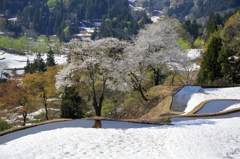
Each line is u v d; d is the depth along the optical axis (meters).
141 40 34.12
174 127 16.66
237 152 11.85
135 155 11.48
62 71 26.14
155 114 24.94
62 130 15.66
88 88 34.84
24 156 11.47
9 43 137.12
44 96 31.64
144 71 34.31
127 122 18.23
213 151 11.99
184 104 26.12
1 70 93.00
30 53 131.25
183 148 12.44
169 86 35.03
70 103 30.22
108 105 31.44
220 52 37.31
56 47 143.75
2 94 34.28
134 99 33.28
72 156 11.36
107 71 26.97
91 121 18.36
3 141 14.06
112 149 12.27
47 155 11.47
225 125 17.08
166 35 35.62
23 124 31.62
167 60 33.78
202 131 15.55
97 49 27.78
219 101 25.80
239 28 59.81
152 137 14.34
